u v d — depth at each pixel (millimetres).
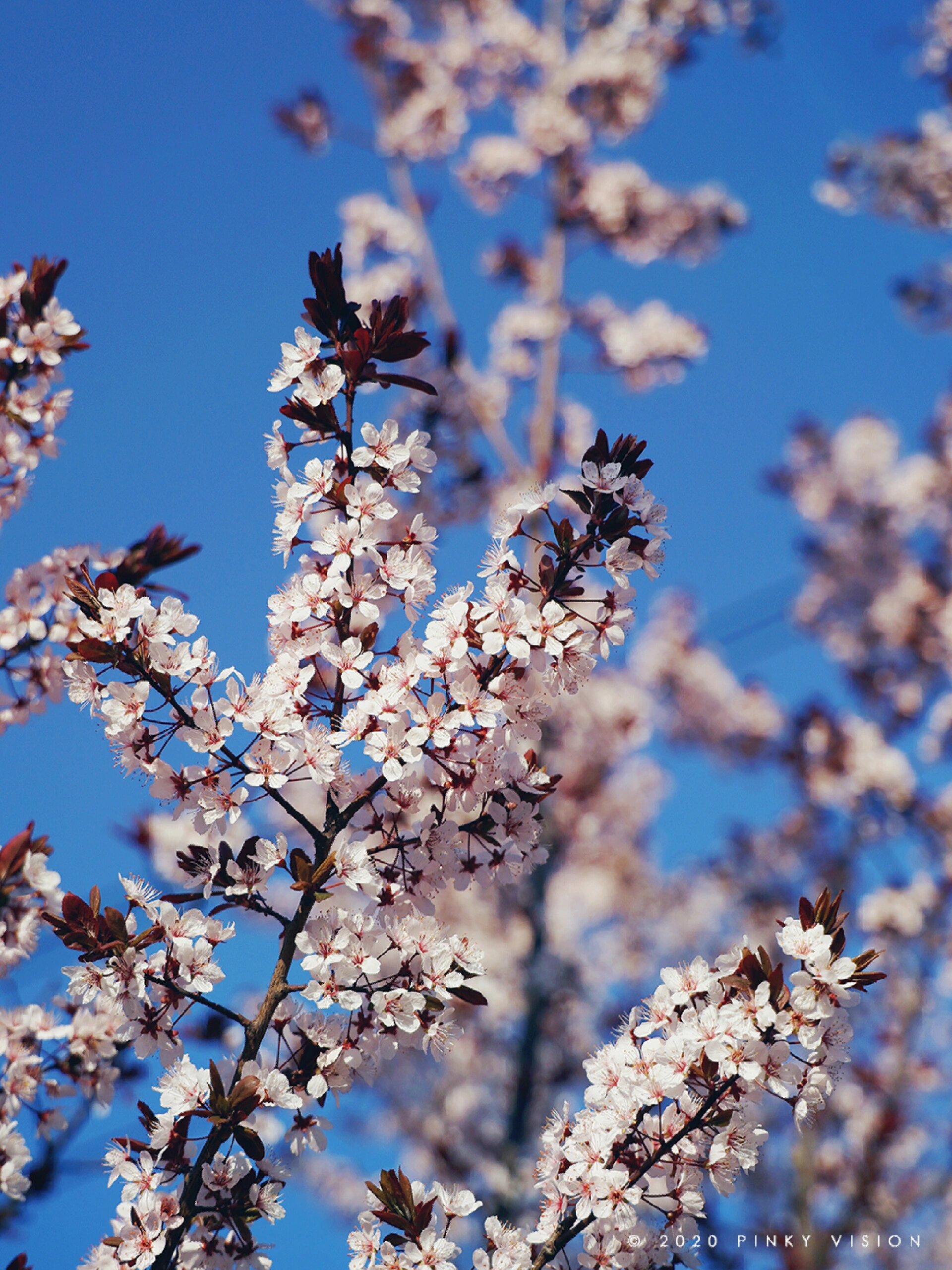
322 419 2564
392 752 2379
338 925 2365
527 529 7852
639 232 10344
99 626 2430
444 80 10508
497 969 9117
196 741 2398
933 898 10086
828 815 11227
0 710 2891
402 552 2504
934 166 10070
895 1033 9727
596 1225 2357
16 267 3100
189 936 2367
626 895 10789
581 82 10211
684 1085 2295
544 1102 8172
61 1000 2525
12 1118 2365
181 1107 2307
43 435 3051
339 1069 2357
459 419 8789
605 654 2418
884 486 13031
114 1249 2240
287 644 2516
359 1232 2312
